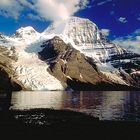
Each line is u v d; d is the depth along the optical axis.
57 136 33.44
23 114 54.47
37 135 33.38
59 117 50.22
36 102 145.12
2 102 39.69
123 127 40.81
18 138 31.47
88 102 150.62
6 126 36.50
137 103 141.38
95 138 33.22
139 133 36.72
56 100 168.25
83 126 40.19
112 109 104.25
